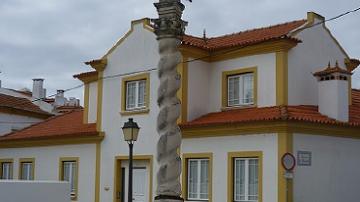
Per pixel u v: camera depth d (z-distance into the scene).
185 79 22.59
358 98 26.02
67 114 31.62
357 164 21.73
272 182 19.58
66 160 27.11
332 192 20.67
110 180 24.81
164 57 10.50
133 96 24.42
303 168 19.77
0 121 34.66
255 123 20.02
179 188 10.32
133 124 19.53
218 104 23.28
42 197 16.42
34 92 40.41
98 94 25.75
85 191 25.91
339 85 21.19
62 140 27.25
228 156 20.92
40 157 28.66
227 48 22.97
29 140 29.06
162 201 10.14
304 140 19.97
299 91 22.03
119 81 24.91
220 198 21.03
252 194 20.28
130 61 24.53
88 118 27.73
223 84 23.20
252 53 22.41
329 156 20.73
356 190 21.58
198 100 23.16
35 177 28.73
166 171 10.25
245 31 25.33
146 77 23.77
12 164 30.31
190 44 22.64
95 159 25.61
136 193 23.89
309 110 21.44
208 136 21.61
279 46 21.48
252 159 20.42
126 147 24.28
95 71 26.83
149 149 23.27
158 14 10.68
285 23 24.03
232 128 20.75
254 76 22.23
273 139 19.70
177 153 10.55
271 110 20.88
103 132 25.28
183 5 10.71
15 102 36.28
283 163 16.78
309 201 19.84
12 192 15.95
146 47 23.92
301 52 22.33
